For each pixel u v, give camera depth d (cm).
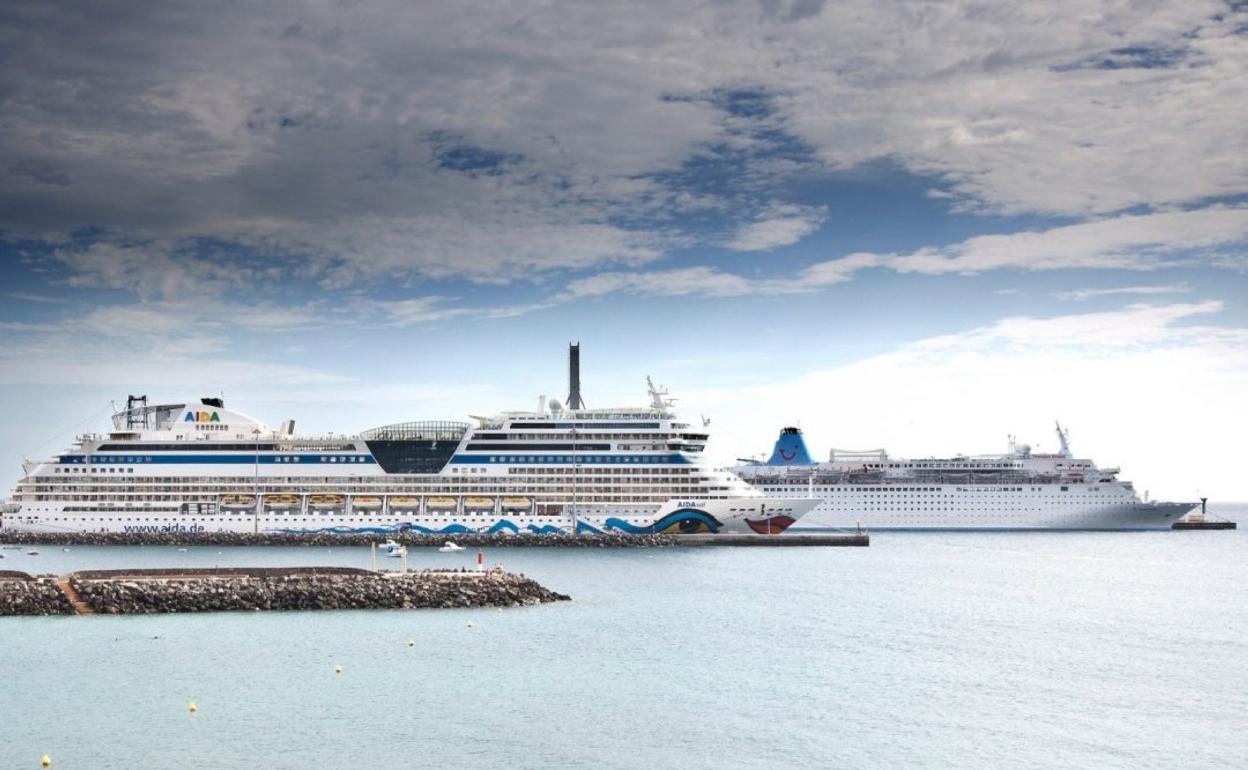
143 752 8400
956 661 11662
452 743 8725
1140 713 9750
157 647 11481
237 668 10719
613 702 9881
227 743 8612
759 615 14312
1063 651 12250
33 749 8438
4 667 10612
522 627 12938
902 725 9350
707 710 9694
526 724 9219
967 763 8475
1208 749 8825
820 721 9431
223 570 14650
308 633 12269
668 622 13588
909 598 16262
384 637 12156
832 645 12388
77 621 12706
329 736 8819
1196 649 12438
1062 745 8888
